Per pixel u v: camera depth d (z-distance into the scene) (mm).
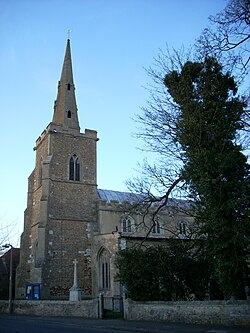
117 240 34594
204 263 23328
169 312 20172
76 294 30406
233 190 17797
